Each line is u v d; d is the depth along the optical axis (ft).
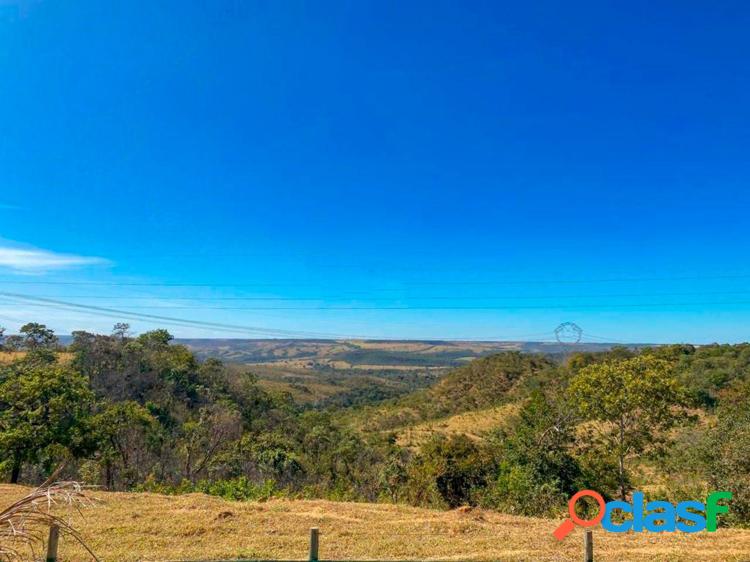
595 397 78.02
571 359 229.86
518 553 35.55
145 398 173.99
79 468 97.71
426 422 244.63
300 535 39.37
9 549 17.87
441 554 35.42
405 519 44.70
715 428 62.03
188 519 42.45
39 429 77.36
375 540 38.37
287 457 121.49
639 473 90.94
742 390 99.35
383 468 96.12
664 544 38.91
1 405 83.30
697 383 151.23
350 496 75.97
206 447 123.24
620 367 78.64
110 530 39.06
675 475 70.85
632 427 77.92
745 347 183.83
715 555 35.94
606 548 37.58
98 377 172.45
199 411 173.27
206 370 228.22
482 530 41.86
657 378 74.43
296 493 75.61
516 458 81.10
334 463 133.18
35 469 90.63
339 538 38.75
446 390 290.76
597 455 82.79
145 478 101.86
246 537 38.34
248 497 64.28
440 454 85.56
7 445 74.28
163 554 33.68
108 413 94.02
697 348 204.95
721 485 53.42
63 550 33.99
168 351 224.12
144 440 114.42
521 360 282.36
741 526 48.83
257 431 174.60
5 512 17.74
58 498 18.66
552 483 72.18
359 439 188.44
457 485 81.56
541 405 87.61
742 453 54.29
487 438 107.86
